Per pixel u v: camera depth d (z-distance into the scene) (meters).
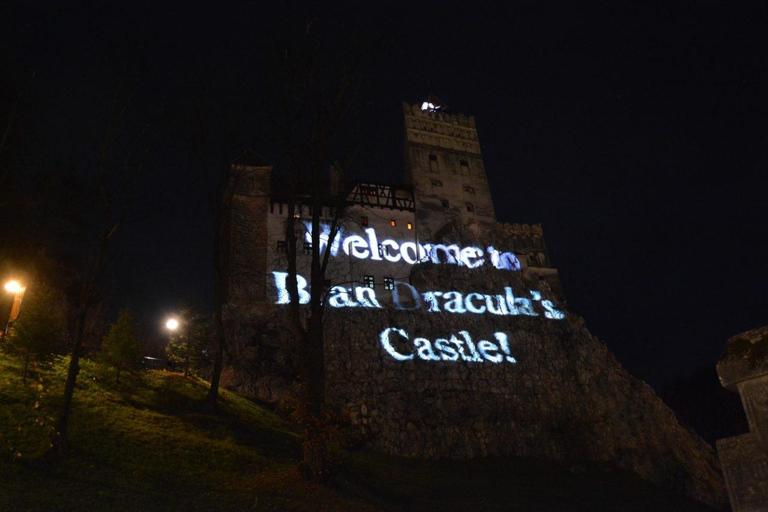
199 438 23.39
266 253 50.19
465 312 54.44
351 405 43.00
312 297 24.17
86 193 37.34
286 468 22.86
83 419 20.88
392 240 57.19
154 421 23.70
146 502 16.28
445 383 47.69
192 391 31.27
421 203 61.16
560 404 49.97
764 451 3.37
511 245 68.88
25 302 24.08
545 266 69.06
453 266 57.72
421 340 50.19
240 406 33.59
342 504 20.59
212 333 41.19
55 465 16.77
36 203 35.56
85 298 19.88
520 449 44.50
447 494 29.42
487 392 48.47
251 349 44.06
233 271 48.31
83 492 15.66
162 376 32.31
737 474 3.49
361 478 26.70
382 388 45.16
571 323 58.44
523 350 53.31
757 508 3.32
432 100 73.19
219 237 28.84
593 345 56.75
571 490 37.28
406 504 24.20
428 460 40.00
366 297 52.34
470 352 51.06
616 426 48.78
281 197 53.00
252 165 53.41
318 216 25.09
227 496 18.52
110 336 27.72
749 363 3.47
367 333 48.75
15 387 21.50
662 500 39.62
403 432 41.94
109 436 20.22
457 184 64.88
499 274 59.69
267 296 48.19
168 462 19.88
